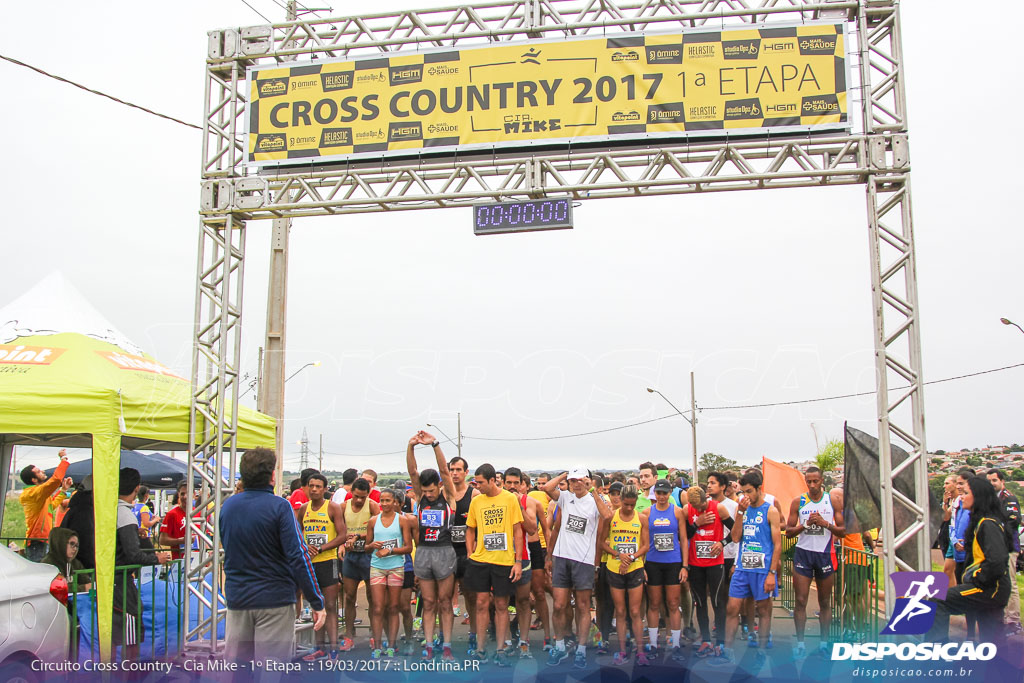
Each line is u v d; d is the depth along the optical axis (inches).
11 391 285.3
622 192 342.3
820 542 319.3
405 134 349.7
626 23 339.6
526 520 332.5
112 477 284.4
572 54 341.1
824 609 321.4
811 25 331.3
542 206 337.4
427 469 316.2
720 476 343.9
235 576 211.0
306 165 357.7
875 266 315.9
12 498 887.7
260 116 360.8
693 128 332.5
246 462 216.4
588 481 310.0
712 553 323.3
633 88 336.8
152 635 303.7
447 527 313.4
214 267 360.5
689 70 335.0
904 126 322.3
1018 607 312.7
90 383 289.7
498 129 343.6
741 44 333.4
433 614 311.1
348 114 354.3
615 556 310.3
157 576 441.4
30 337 319.3
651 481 367.9
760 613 304.8
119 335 352.5
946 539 360.2
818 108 328.5
